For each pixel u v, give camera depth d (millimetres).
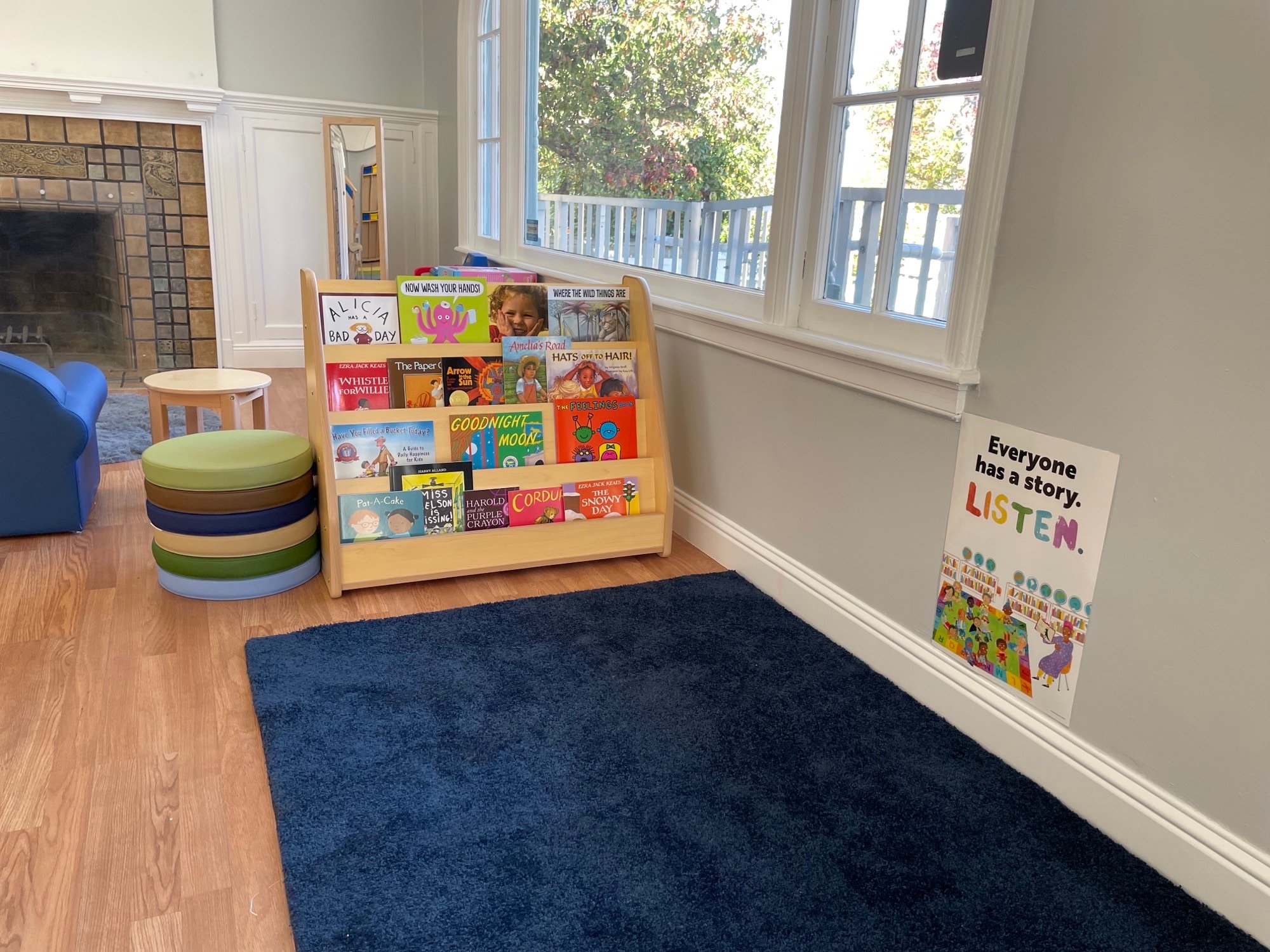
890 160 2051
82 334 4992
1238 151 1352
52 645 2137
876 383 2076
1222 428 1410
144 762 1730
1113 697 1642
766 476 2590
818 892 1481
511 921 1386
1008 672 1854
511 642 2240
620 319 2820
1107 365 1580
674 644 2275
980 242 1778
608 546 2734
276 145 4992
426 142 5328
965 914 1455
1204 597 1465
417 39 5238
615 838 1579
